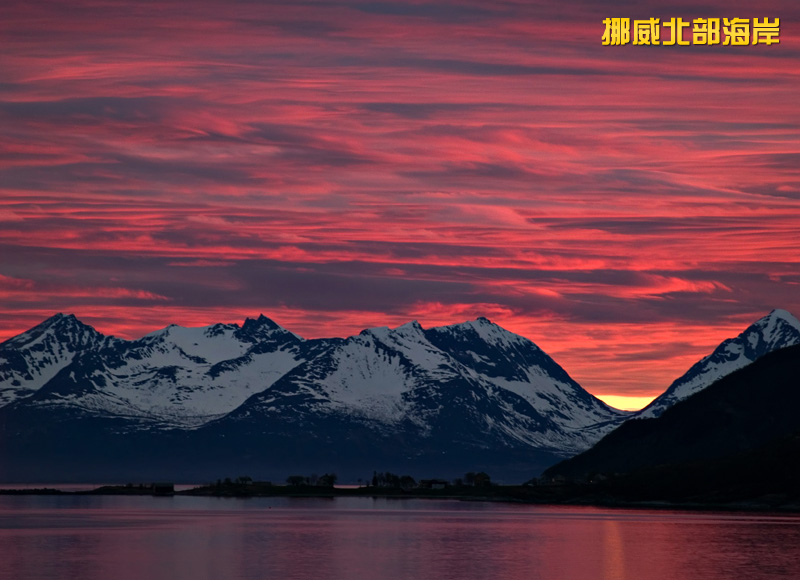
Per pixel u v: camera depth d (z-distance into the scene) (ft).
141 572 609.42
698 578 586.04
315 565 640.58
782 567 625.00
